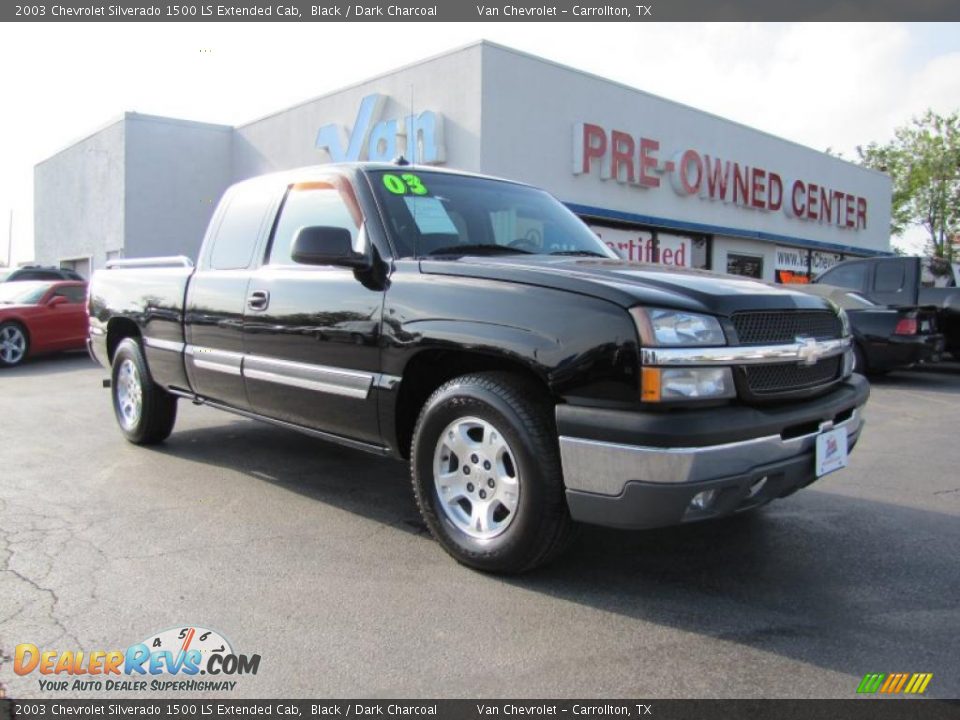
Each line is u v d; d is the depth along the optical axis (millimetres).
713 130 19312
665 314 2910
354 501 4492
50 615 2971
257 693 2469
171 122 19891
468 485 3453
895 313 9922
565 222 4742
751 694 2482
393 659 2680
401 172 4273
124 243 19391
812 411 3246
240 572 3412
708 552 3748
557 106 15125
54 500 4453
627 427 2850
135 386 5809
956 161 32312
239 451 5699
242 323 4543
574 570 3488
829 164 24312
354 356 3818
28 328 11938
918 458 5863
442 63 14367
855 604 3170
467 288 3404
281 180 4715
